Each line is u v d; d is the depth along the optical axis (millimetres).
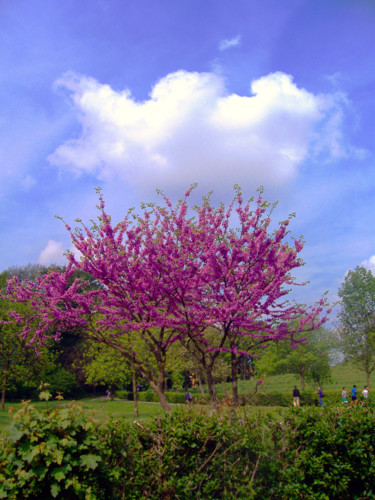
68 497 3455
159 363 8406
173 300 8461
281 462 4344
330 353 28688
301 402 25578
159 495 4008
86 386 46531
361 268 29312
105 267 8172
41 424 3453
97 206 8445
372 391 23188
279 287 8758
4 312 24328
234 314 8383
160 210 9211
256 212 8664
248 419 4559
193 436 4129
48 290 8758
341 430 4520
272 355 26969
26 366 25734
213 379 8273
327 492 4320
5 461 3379
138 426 4305
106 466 3754
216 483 4066
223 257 8484
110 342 9000
